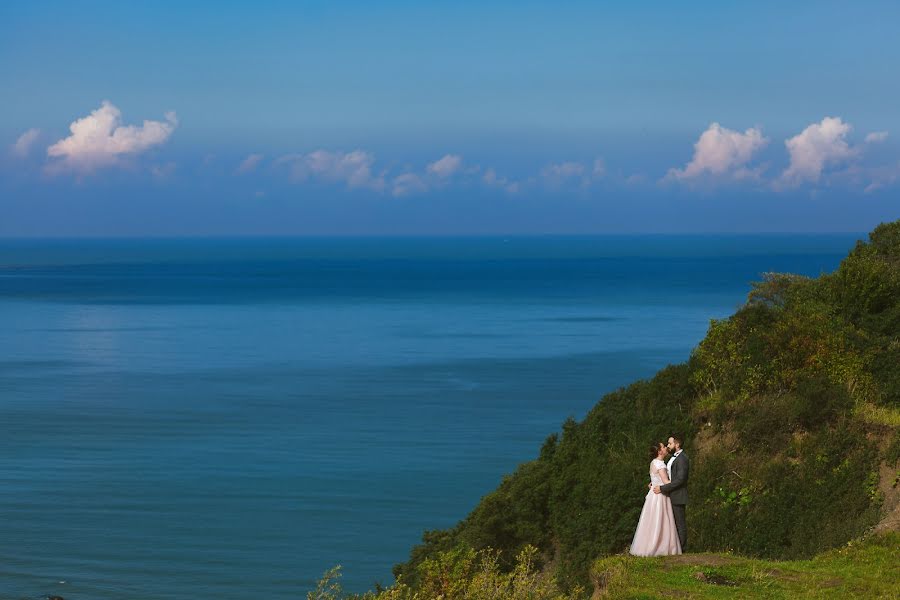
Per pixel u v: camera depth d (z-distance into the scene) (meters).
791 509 23.52
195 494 66.81
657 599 15.10
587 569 25.09
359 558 52.78
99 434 89.06
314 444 84.25
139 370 136.00
